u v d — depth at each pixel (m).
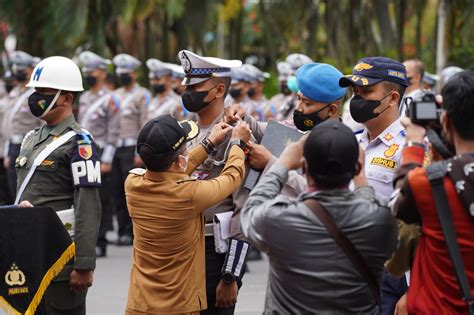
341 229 6.98
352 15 34.41
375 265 7.07
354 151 7.01
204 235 8.99
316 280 6.99
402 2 32.91
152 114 22.09
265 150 8.79
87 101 22.11
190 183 8.63
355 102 9.04
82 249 9.67
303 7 34.81
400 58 32.88
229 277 9.06
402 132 9.01
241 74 22.59
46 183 9.86
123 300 15.17
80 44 34.56
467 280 6.78
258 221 7.10
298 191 8.31
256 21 44.09
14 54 22.58
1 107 23.64
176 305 8.70
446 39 30.03
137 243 8.84
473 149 7.00
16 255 9.41
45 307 9.81
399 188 7.13
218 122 9.62
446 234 6.80
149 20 35.16
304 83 8.80
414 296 7.06
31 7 32.25
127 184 8.81
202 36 34.81
